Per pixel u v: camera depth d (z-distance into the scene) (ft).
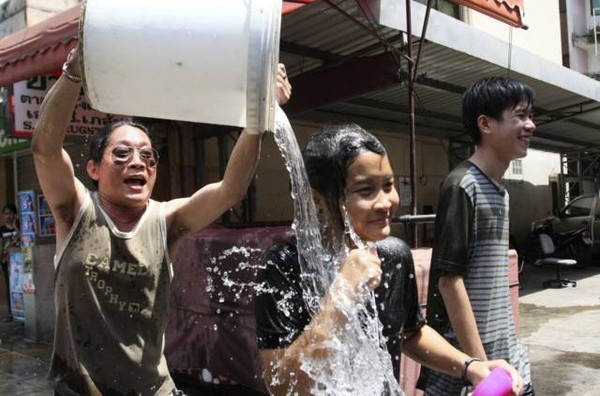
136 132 6.01
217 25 4.12
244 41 4.13
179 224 6.28
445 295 6.37
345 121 27.61
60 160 5.56
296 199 4.75
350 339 4.41
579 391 13.97
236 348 12.04
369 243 4.91
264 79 3.99
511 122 6.58
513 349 6.77
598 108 29.43
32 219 19.47
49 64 14.12
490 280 6.51
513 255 13.32
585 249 37.45
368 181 4.61
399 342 5.24
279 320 4.48
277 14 4.05
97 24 4.17
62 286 5.79
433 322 6.75
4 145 22.74
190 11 4.14
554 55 43.24
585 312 23.15
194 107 4.44
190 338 13.23
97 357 5.71
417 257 11.66
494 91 6.60
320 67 19.24
